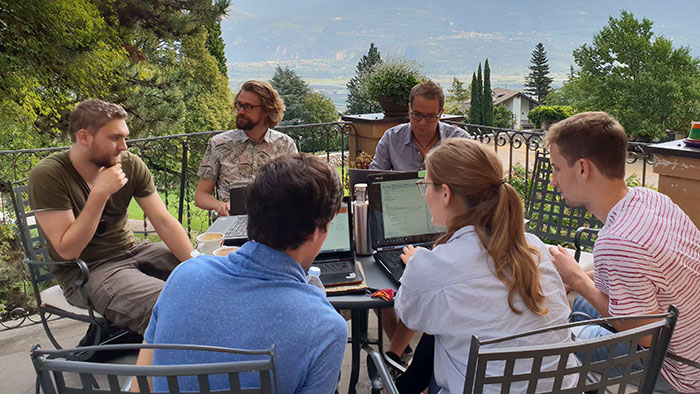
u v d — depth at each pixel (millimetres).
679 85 43000
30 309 3918
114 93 11750
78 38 11000
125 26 13445
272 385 980
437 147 1450
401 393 1607
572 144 1584
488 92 53188
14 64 10508
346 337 1041
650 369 1230
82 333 2943
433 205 1464
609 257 1474
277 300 1000
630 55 45031
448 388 1401
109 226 2398
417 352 1609
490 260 1316
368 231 2123
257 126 3148
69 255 2127
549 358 1334
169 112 12070
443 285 1329
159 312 1090
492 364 1321
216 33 26297
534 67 79312
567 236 3102
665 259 1431
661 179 2949
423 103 3129
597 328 1803
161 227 2488
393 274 1847
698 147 2848
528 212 3281
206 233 2070
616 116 44844
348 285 1804
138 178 2445
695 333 1510
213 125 22047
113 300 2186
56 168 2182
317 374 998
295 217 1012
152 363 1150
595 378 1501
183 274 1078
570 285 1643
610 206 1601
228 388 1016
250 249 1048
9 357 2680
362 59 49562
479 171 1358
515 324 1295
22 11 10500
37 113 11438
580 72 47500
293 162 1051
